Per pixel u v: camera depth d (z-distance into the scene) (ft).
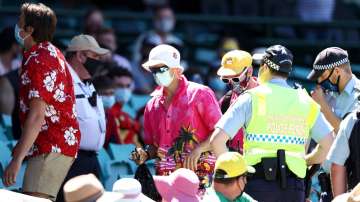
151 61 71.61
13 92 96.78
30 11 67.67
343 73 74.28
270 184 66.08
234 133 66.85
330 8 153.69
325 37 150.20
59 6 156.76
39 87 66.49
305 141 67.87
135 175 72.95
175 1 159.84
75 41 78.18
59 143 68.23
